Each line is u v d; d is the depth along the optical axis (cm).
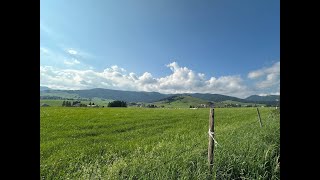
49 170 1052
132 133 2464
